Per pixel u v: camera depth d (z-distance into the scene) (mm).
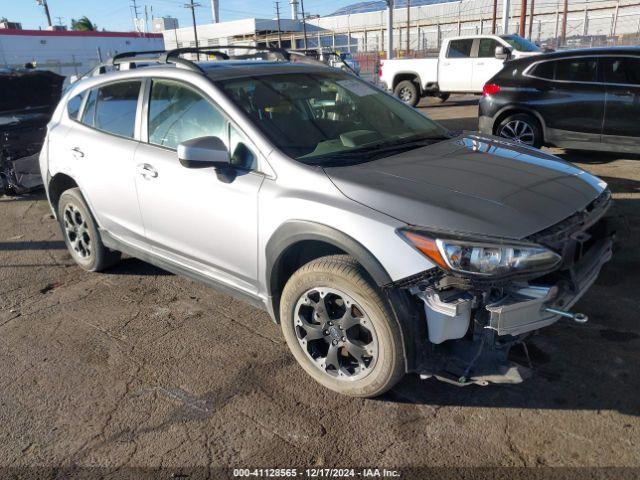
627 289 4031
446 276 2502
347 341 2873
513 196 2803
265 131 3258
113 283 4695
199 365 3416
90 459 2693
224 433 2824
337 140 3436
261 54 4938
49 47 33344
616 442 2627
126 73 4188
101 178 4211
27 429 2922
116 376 3346
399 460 2600
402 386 3117
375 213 2688
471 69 14469
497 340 2648
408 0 35938
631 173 7121
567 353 3314
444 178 2959
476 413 2879
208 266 3646
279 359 3439
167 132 3762
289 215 2939
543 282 2643
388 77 16234
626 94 7090
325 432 2797
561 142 7789
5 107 7492
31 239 5996
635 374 3102
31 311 4250
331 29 60312
